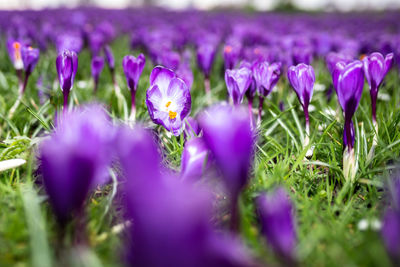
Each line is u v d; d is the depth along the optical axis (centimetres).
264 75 55
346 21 383
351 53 89
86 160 30
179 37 133
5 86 79
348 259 35
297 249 36
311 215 40
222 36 180
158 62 92
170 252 23
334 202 45
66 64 47
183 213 23
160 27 245
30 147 51
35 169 48
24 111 64
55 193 31
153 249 24
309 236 37
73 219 37
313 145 52
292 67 49
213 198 44
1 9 490
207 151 39
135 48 138
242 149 31
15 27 180
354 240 38
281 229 31
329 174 50
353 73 42
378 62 48
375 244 35
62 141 31
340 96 43
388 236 31
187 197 24
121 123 55
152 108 47
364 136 50
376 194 45
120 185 45
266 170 48
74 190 31
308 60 74
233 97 50
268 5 748
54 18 296
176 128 48
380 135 53
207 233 24
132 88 55
